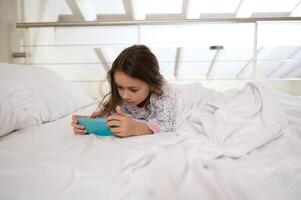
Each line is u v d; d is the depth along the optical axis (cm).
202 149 53
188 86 111
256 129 65
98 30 239
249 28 243
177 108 90
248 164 46
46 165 47
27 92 86
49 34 212
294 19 187
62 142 62
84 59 260
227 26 242
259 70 286
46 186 40
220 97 104
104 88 255
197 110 88
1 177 42
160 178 40
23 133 72
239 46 254
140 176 43
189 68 287
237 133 63
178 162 45
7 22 145
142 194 38
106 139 67
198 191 38
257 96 76
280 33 242
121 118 70
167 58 270
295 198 35
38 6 189
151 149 51
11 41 150
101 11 246
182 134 70
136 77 76
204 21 188
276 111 69
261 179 39
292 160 48
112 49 252
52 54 207
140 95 80
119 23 188
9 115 72
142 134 74
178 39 246
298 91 334
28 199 37
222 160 48
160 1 238
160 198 36
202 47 255
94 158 50
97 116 84
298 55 269
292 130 67
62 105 106
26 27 158
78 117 75
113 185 40
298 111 80
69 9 235
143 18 245
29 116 81
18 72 95
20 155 52
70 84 138
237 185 36
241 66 281
